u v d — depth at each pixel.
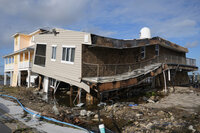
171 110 8.10
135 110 8.09
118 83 9.70
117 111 8.21
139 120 6.69
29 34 23.81
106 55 11.61
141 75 11.64
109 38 10.11
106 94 11.16
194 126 5.75
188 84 24.00
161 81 18.31
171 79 20.47
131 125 6.22
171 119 6.62
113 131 5.79
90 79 9.45
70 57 11.06
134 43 11.84
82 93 14.03
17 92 14.28
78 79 10.07
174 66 16.81
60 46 12.23
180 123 6.09
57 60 12.55
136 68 14.12
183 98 11.85
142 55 15.08
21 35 23.80
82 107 9.71
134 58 14.02
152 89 15.82
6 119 6.31
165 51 18.78
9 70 24.59
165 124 6.01
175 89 16.14
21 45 23.77
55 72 12.73
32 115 7.05
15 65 22.44
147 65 14.40
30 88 17.55
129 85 10.55
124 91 11.85
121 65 12.73
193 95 13.12
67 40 11.41
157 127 5.74
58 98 12.96
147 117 7.00
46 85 15.66
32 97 11.99
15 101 9.96
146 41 13.15
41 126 5.70
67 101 11.78
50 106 9.12
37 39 16.08
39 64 15.45
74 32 10.67
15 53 21.88
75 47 10.54
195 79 28.66
